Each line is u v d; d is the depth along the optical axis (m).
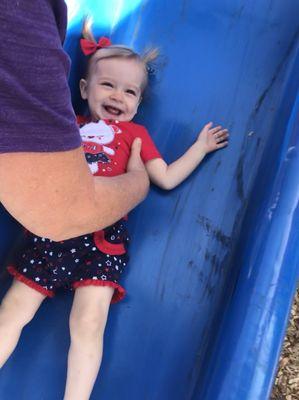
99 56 1.61
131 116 1.60
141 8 1.79
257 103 1.62
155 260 1.49
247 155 1.56
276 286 1.07
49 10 0.68
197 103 1.65
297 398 1.67
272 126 1.57
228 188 1.54
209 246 1.49
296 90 1.46
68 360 1.30
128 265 1.48
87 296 1.32
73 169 0.77
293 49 1.64
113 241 1.37
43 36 0.66
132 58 1.60
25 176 0.73
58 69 0.69
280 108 1.56
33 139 0.69
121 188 1.13
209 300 1.44
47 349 1.40
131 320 1.43
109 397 1.37
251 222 1.41
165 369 1.38
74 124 0.74
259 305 1.07
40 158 0.72
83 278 1.33
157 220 1.53
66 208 0.83
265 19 1.71
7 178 0.73
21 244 1.46
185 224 1.52
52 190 0.77
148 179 1.39
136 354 1.41
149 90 1.67
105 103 1.58
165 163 1.54
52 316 1.43
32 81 0.66
